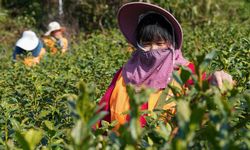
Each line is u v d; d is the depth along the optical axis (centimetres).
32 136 191
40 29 1670
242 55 453
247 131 198
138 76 341
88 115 173
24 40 1036
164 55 341
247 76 312
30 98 437
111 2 1580
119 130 184
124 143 179
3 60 1032
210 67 363
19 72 680
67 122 370
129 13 371
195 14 1499
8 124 367
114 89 345
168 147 173
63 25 1529
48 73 629
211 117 170
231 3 1620
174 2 1514
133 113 170
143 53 345
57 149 250
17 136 191
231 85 211
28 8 1897
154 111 257
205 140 195
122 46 928
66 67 696
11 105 402
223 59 364
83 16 1597
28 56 898
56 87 494
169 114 254
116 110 335
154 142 207
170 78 332
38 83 466
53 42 1131
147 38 350
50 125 261
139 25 358
